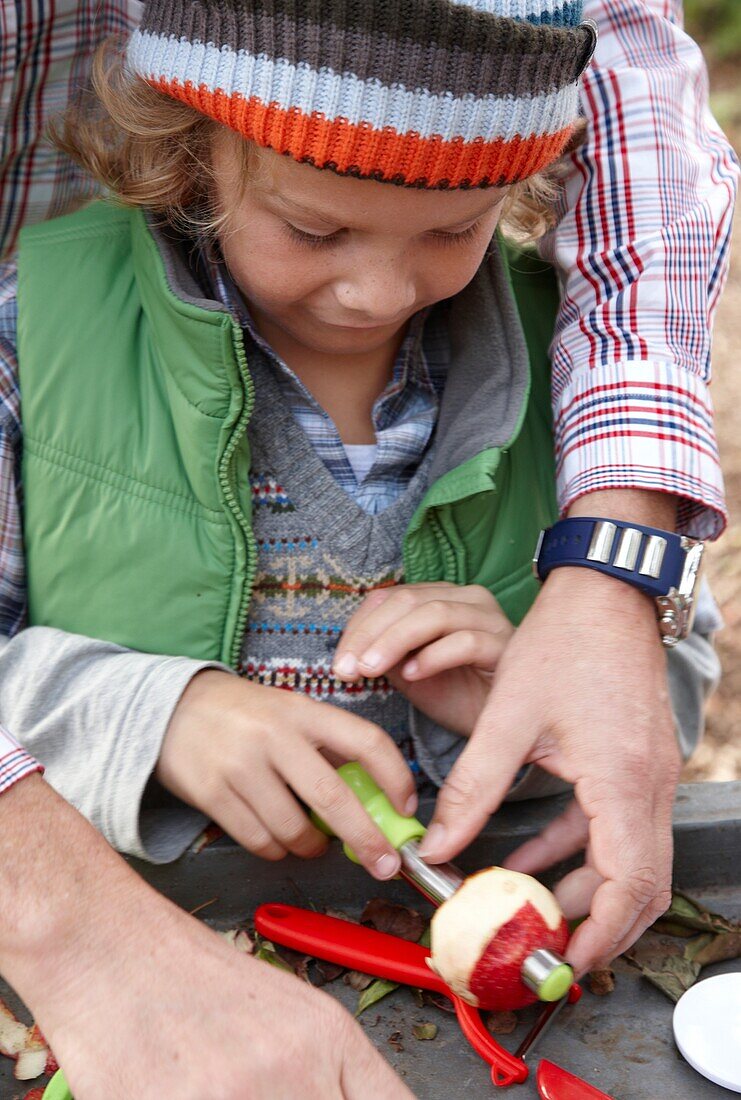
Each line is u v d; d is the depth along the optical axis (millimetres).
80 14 1062
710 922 915
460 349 1056
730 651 2389
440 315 1106
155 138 914
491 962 748
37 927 652
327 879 931
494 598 993
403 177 757
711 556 2615
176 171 914
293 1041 633
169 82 817
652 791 825
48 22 1040
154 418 959
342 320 882
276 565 1007
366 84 730
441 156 752
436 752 1025
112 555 952
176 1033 628
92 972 647
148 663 908
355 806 833
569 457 991
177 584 955
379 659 894
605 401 976
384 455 1034
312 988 673
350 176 759
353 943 855
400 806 852
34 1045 796
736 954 910
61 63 1077
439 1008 838
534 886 781
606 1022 834
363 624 929
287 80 743
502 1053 773
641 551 898
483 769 828
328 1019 651
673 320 1019
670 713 875
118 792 865
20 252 975
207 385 900
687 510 1009
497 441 971
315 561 1010
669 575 899
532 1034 801
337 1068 638
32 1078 778
